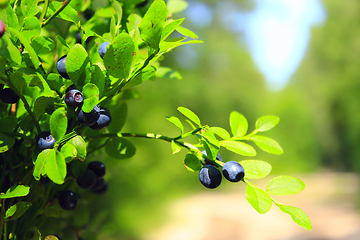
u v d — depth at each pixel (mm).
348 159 7441
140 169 1924
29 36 243
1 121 247
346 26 6121
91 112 241
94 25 316
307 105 7930
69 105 240
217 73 6344
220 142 269
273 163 7055
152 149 2357
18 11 258
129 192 1683
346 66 6203
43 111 246
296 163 7398
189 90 4879
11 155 265
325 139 7668
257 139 277
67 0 248
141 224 1823
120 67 242
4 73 235
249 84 6828
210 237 2477
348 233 2684
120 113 292
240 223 2977
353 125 6590
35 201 269
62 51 279
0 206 245
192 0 5984
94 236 329
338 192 4891
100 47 258
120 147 287
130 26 286
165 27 240
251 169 260
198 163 262
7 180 262
